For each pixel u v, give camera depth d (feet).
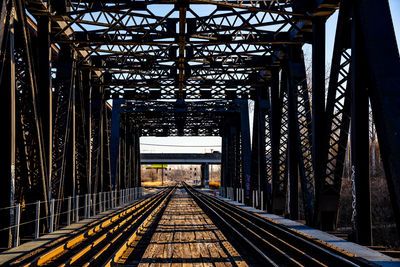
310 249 30.17
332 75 35.22
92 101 72.69
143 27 49.96
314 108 41.68
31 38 44.45
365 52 28.17
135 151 147.13
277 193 60.18
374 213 60.75
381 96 26.45
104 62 66.23
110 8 43.04
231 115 119.14
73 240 33.58
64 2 43.27
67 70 50.78
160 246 32.94
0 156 30.66
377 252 27.22
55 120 48.47
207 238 37.73
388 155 25.70
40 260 25.32
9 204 30.60
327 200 39.99
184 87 81.20
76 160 57.06
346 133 38.29
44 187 38.47
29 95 35.83
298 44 49.65
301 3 42.73
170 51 61.31
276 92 61.77
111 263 24.93
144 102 111.24
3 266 23.89
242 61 62.59
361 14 28.12
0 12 29.50
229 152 129.59
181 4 42.39
